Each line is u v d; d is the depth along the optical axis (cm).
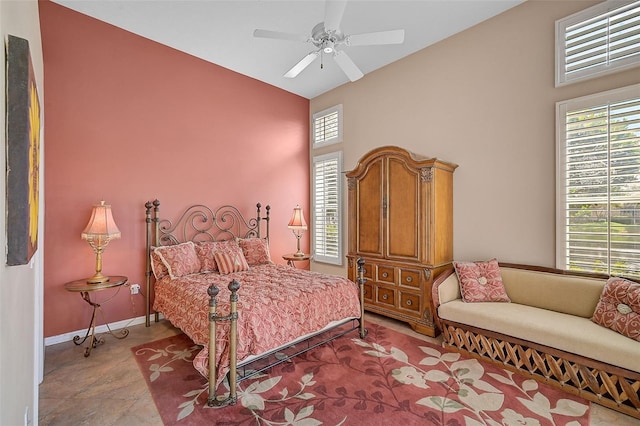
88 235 302
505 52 334
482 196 355
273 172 521
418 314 353
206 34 373
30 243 136
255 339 233
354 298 326
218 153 451
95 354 294
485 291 313
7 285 106
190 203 422
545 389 235
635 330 217
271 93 517
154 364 275
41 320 257
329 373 258
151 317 382
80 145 335
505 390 233
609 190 271
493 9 330
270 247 516
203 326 251
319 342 320
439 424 196
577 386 226
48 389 236
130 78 370
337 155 519
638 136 257
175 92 407
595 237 279
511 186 332
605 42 273
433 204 348
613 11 269
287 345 257
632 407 204
